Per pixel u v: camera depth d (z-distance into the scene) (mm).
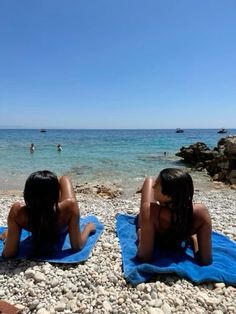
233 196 4547
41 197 1584
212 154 8492
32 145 11938
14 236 1681
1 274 1574
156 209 1635
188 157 9234
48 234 1705
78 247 1791
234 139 6695
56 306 1319
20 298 1389
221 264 1680
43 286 1468
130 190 5141
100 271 1608
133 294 1413
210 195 4629
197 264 1662
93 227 2127
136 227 2244
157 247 1802
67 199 1755
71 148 15062
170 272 1546
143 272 1547
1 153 11617
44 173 1630
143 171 7371
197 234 1671
